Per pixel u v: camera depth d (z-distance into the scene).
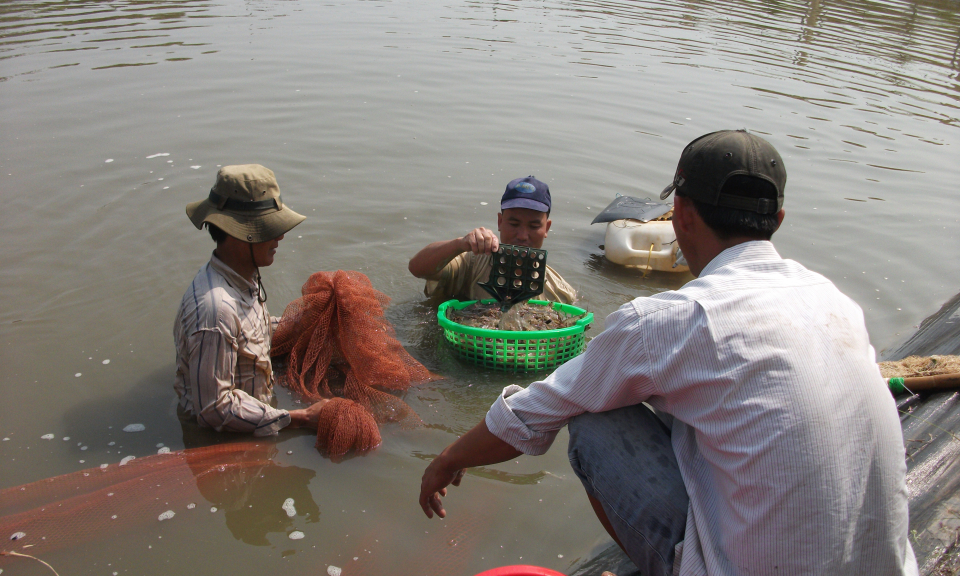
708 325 1.67
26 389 3.45
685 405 1.75
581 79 9.41
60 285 4.41
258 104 7.87
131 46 9.83
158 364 3.71
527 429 2.06
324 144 6.91
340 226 5.42
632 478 1.96
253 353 3.28
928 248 5.46
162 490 2.85
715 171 1.79
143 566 2.51
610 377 1.87
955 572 2.30
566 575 2.50
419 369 3.71
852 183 6.63
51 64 8.76
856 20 14.05
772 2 15.78
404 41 11.01
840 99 9.02
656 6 14.84
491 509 2.83
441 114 7.91
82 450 3.07
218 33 10.86
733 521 1.67
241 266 3.21
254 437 3.21
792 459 1.56
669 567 1.91
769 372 1.61
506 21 12.80
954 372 3.38
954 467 2.81
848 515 1.56
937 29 13.64
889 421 1.64
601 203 6.07
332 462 3.09
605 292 4.80
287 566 2.53
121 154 6.36
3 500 2.74
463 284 4.49
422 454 3.16
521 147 7.11
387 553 2.60
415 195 5.98
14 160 6.09
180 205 5.53
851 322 1.70
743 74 9.91
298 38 10.86
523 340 3.69
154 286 4.46
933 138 7.86
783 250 5.38
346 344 3.58
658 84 9.27
